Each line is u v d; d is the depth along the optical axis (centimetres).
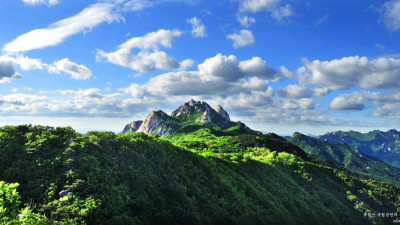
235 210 7069
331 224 10400
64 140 5647
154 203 5322
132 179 5472
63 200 4125
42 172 4625
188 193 6419
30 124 5997
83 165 4869
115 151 6038
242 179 9331
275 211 8381
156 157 6825
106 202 4447
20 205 3966
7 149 4959
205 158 9088
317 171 14950
